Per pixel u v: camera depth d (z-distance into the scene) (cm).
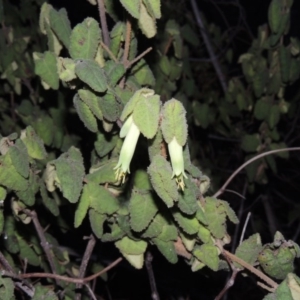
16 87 116
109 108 60
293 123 144
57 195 73
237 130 139
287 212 169
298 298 54
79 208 62
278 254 59
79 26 61
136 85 67
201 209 60
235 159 159
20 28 137
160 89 102
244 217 153
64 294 75
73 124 103
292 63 104
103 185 64
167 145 56
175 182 54
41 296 63
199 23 144
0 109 129
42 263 78
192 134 140
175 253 63
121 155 54
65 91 97
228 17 185
